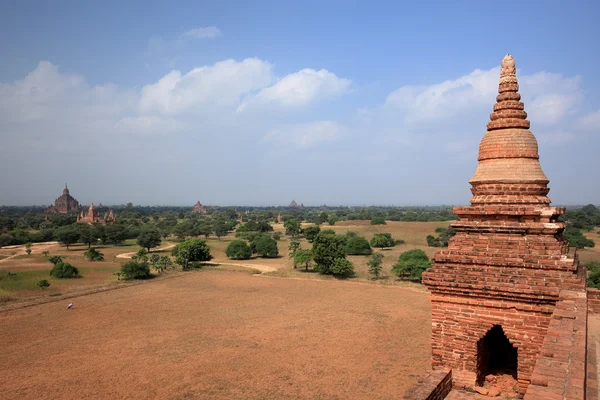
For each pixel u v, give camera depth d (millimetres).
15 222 190500
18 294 57844
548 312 10414
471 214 12328
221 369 32562
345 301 56094
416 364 33438
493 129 12859
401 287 64812
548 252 11078
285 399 27359
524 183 12125
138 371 32188
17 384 29781
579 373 6234
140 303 55188
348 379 30516
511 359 13445
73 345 38375
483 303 11258
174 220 194500
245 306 53594
